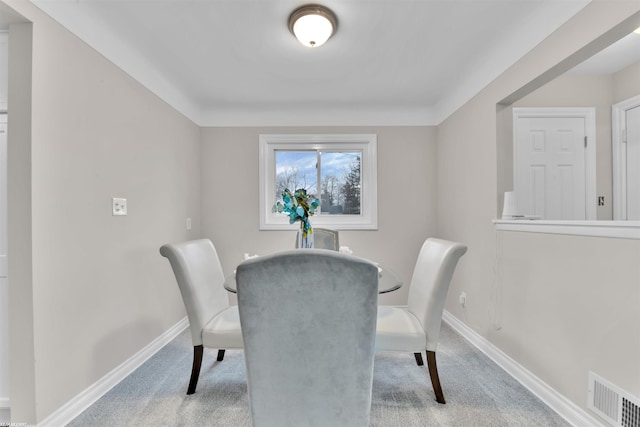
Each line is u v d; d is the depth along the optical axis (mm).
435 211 3209
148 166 2258
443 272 1568
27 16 1331
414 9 1667
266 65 2309
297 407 975
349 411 974
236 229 3197
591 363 1371
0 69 1444
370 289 907
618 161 2418
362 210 3277
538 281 1701
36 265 1359
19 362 1336
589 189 2441
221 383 1816
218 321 1736
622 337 1239
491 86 2156
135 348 2061
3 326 1443
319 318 922
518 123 2459
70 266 1543
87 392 1622
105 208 1803
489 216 2193
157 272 2350
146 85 2234
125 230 1986
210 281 1903
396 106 3176
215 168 3197
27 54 1353
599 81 2473
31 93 1353
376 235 3201
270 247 3205
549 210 2438
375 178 3186
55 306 1451
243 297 922
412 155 3209
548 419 1481
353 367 953
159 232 2402
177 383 1820
